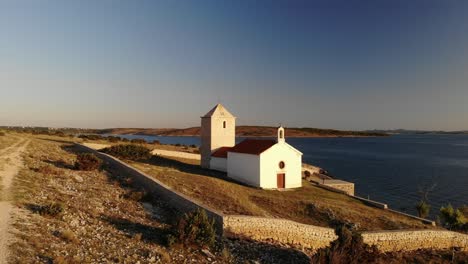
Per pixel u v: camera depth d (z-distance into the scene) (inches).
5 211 724.7
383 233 1136.2
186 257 712.4
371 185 3115.2
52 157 1668.3
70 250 606.2
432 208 2295.8
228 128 2434.8
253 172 1916.8
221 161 2297.0
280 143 1925.4
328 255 847.1
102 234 732.0
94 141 3270.2
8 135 2667.3
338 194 1956.2
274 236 978.1
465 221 1621.6
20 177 1067.9
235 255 789.2
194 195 1342.3
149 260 648.4
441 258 1128.2
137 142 3843.5
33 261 527.8
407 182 3284.9
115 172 1478.8
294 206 1494.8
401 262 1027.3
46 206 775.1
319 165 4650.6
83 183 1183.6
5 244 560.1
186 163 2608.3
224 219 903.1
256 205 1454.2
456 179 3474.4
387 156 6176.2
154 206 1069.1
